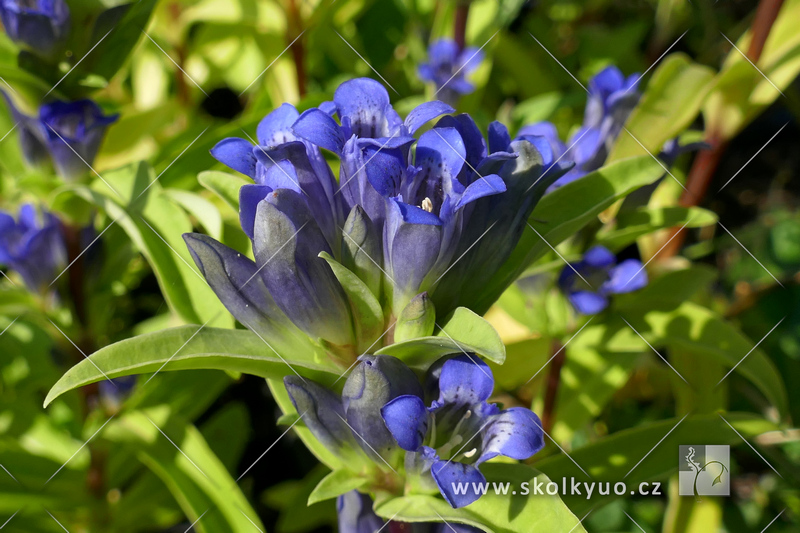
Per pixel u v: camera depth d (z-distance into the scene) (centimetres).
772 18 40
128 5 37
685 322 38
